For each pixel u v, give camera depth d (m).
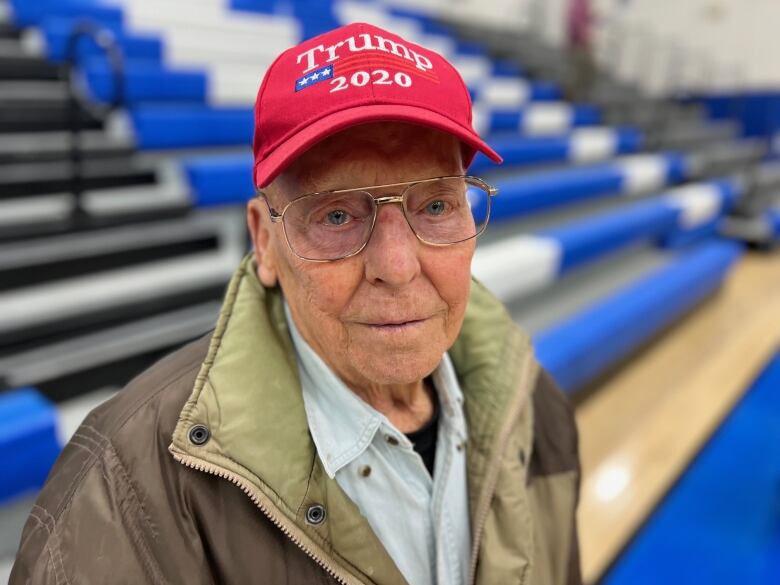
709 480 2.20
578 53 6.81
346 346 0.60
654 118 6.71
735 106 7.54
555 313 3.00
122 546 0.53
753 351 3.37
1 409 1.50
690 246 4.84
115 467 0.55
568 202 3.99
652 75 8.02
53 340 1.83
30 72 2.89
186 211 2.48
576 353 2.44
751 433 2.52
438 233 0.58
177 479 0.56
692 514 2.02
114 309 1.95
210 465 0.55
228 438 0.57
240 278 0.68
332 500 0.60
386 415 0.70
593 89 6.95
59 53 3.01
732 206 5.70
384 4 6.85
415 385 0.71
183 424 0.56
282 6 5.14
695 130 6.86
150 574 0.53
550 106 6.06
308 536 0.58
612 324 2.72
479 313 0.81
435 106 0.54
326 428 0.63
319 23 5.18
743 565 1.80
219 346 0.62
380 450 0.65
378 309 0.57
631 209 4.16
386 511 0.65
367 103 0.52
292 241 0.57
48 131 2.65
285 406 0.61
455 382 0.75
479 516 0.71
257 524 0.58
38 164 2.38
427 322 0.59
